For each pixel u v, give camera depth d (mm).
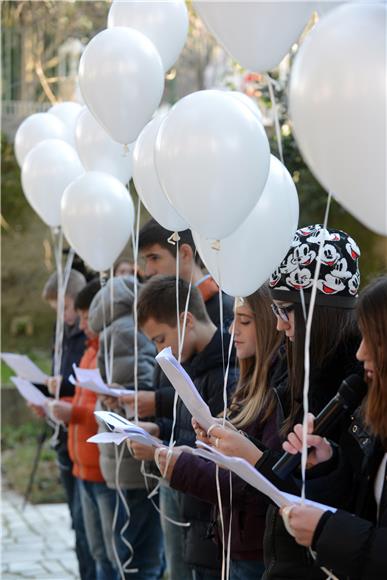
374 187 2041
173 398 4051
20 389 5156
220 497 2979
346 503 2557
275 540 2590
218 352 3521
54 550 6230
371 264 7656
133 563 4484
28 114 10344
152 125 3586
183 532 3943
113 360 4516
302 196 7328
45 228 10750
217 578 3367
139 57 3434
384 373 2295
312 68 2035
